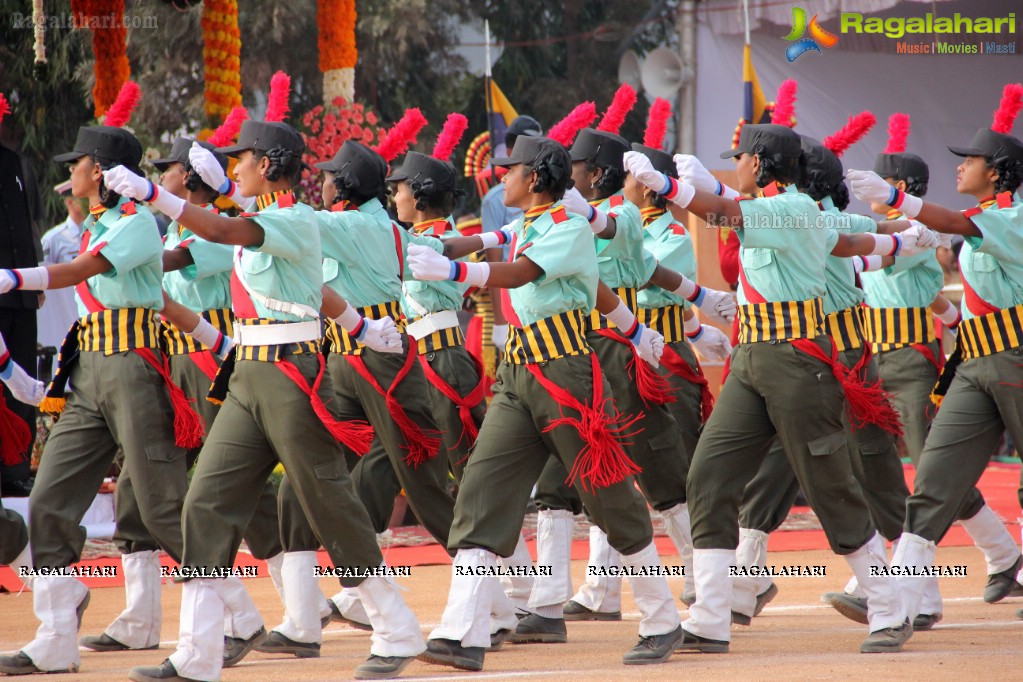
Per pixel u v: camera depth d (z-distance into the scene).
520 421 10.91
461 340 14.24
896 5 31.38
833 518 11.56
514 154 10.84
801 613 14.89
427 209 14.50
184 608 10.19
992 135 12.12
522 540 13.55
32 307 18.03
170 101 34.59
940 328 26.31
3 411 12.46
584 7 45.88
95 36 20.84
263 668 11.35
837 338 13.76
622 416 13.71
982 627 13.19
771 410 11.49
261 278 10.31
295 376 10.23
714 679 9.84
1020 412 11.88
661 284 13.95
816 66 31.72
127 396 11.20
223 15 20.95
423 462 13.25
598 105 44.66
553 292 10.72
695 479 11.66
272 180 10.50
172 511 11.27
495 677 10.25
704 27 33.06
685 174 11.51
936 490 11.98
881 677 9.77
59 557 11.21
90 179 11.19
